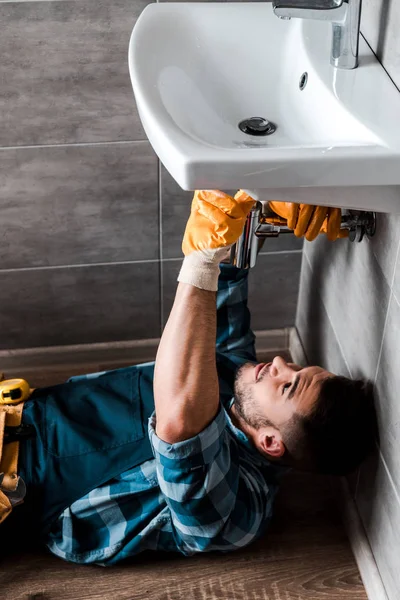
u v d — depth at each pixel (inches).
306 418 56.9
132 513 60.8
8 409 63.1
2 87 64.4
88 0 60.9
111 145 68.5
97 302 78.7
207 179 39.1
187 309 52.9
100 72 64.6
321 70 48.5
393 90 46.5
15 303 77.6
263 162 38.8
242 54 54.0
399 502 54.7
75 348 81.6
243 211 51.4
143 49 50.4
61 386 65.7
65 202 71.4
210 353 53.3
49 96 65.3
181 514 55.2
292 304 82.2
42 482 60.4
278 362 59.4
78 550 61.0
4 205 70.9
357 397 57.7
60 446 61.2
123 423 62.4
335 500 68.9
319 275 72.7
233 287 65.7
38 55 63.2
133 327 81.4
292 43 53.6
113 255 75.5
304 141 47.6
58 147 68.1
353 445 57.3
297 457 58.7
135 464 60.7
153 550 63.3
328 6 45.7
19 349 81.2
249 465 61.2
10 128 66.6
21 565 63.1
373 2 50.5
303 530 66.3
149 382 65.1
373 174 40.1
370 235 56.2
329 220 53.9
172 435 52.4
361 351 61.0
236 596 61.1
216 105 51.9
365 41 52.2
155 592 61.2
